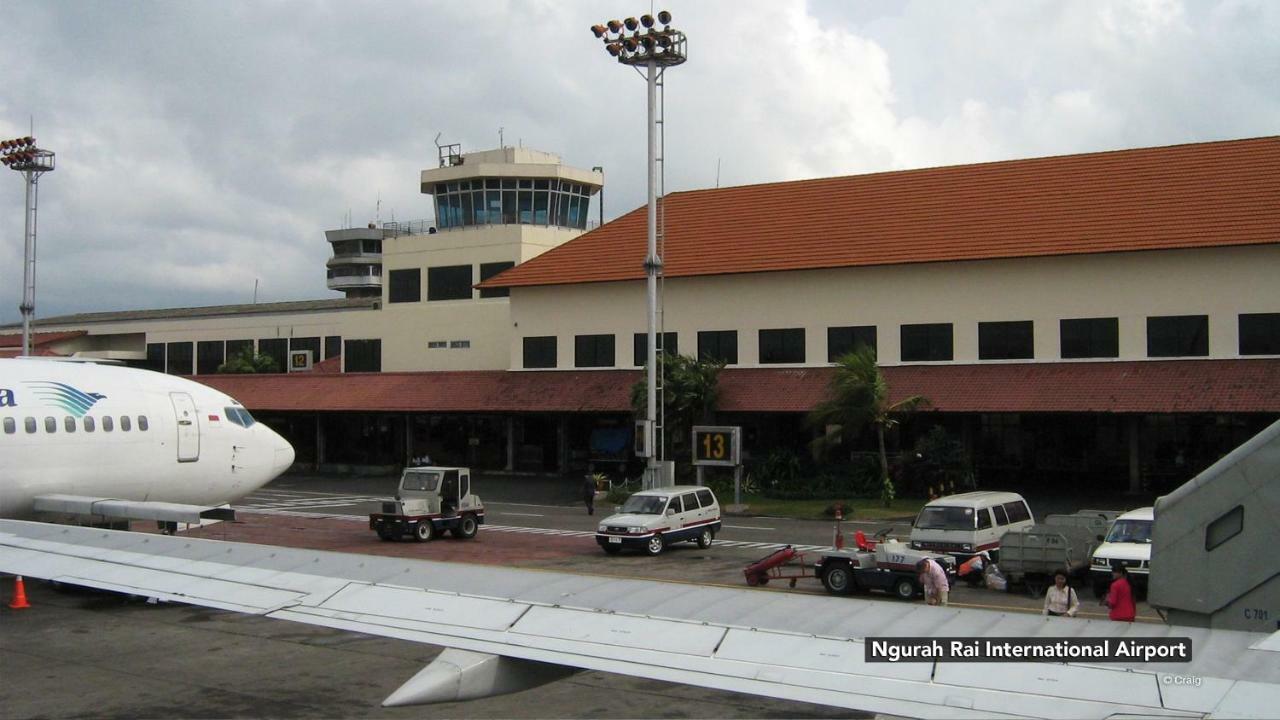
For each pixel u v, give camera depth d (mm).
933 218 54844
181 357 96375
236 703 15562
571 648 8375
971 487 47969
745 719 15000
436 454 68000
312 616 10031
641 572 30547
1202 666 6582
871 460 50844
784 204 61031
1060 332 48938
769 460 52438
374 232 137625
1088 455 53000
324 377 69000
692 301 57344
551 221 77625
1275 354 44906
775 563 27750
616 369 59344
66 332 99562
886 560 25953
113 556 14273
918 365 51625
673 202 65375
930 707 6516
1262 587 11570
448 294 72688
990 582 26938
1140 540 26406
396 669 17703
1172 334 46844
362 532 40250
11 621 21578
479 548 35938
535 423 65375
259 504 51000
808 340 54344
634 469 60594
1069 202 52406
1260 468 11609
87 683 16688
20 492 25047
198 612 22609
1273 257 45062
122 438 27203
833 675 7215
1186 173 51656
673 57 41938
